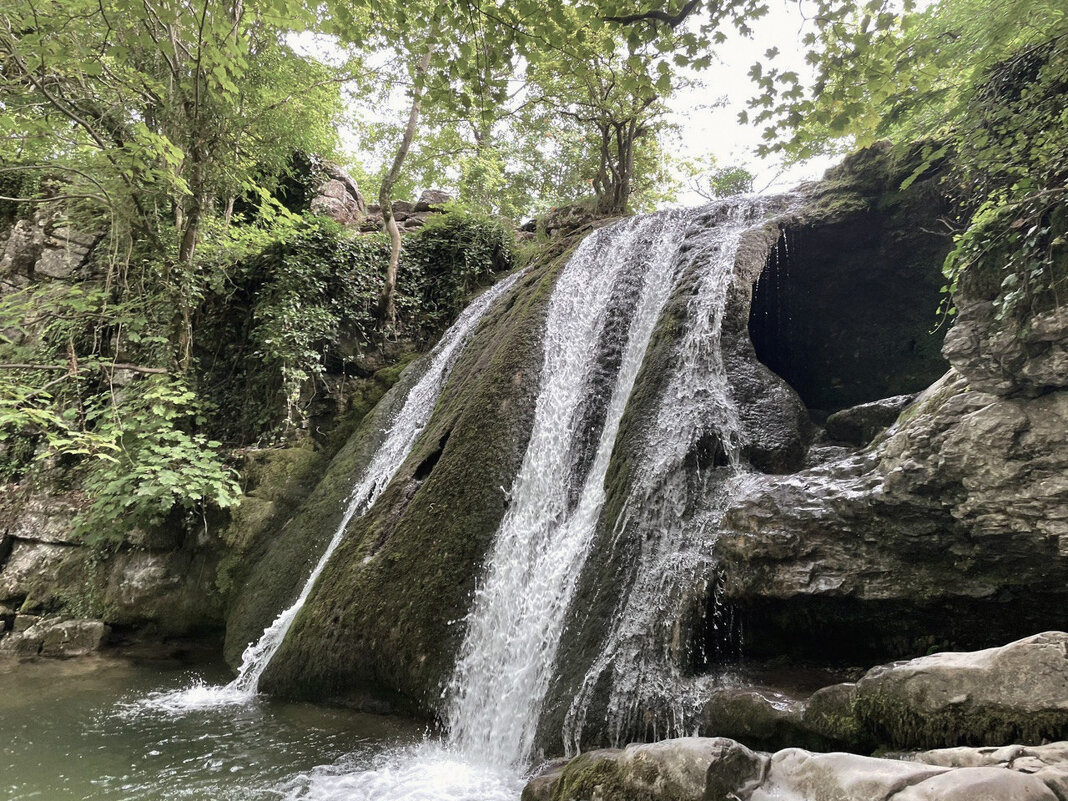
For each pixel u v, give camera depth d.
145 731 5.48
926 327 7.29
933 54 4.49
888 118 5.49
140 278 10.67
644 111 14.32
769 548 4.27
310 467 10.41
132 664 8.10
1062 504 3.35
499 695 5.18
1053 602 3.55
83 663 8.08
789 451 5.44
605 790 3.16
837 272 7.89
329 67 13.04
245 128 10.76
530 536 6.23
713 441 5.40
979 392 3.86
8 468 10.69
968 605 3.75
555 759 4.29
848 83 4.53
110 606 8.95
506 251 14.57
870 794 2.35
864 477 4.26
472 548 6.44
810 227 7.72
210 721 5.76
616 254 9.30
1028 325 3.60
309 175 15.62
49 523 9.95
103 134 9.55
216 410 10.94
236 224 14.46
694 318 6.58
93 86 9.59
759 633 4.43
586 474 6.55
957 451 3.71
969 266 4.05
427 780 4.40
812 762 2.70
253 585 8.78
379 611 6.41
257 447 10.66
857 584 3.97
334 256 12.19
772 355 8.15
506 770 4.57
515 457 7.18
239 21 10.11
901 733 3.01
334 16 5.10
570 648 4.88
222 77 7.59
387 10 4.97
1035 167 4.28
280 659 6.85
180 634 8.93
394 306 12.92
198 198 10.12
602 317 8.23
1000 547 3.60
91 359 9.00
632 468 5.70
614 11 4.41
